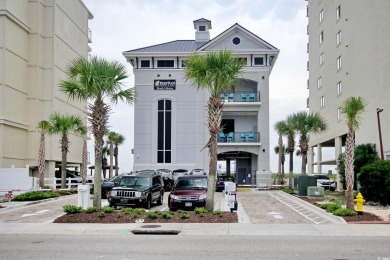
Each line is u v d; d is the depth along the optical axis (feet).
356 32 114.62
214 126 58.29
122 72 60.08
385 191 70.85
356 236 43.45
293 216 59.52
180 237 42.93
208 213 56.39
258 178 139.03
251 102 140.15
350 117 60.39
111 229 47.65
